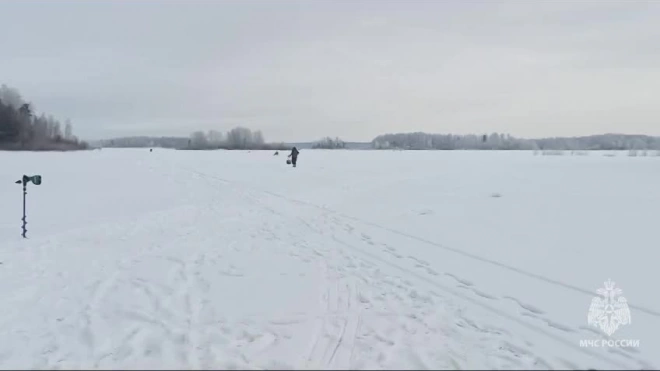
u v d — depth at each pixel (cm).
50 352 457
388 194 1694
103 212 1320
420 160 4362
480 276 713
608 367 434
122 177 2311
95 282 675
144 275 712
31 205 1383
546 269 742
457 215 1223
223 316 550
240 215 1303
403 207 1387
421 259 816
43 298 607
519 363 439
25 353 454
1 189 1697
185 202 1550
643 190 1628
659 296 614
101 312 560
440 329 518
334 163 3769
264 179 2350
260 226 1141
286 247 915
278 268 761
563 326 528
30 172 2412
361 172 2738
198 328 514
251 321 535
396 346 472
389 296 627
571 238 927
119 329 511
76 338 488
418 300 612
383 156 5512
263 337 492
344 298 617
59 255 826
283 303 596
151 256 830
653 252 805
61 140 8375
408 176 2422
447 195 1608
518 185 1861
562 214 1173
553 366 434
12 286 653
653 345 480
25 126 7431
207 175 2564
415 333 506
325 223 1177
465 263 786
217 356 446
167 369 420
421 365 432
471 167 3139
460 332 511
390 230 1074
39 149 7038
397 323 534
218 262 795
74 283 670
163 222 1178
